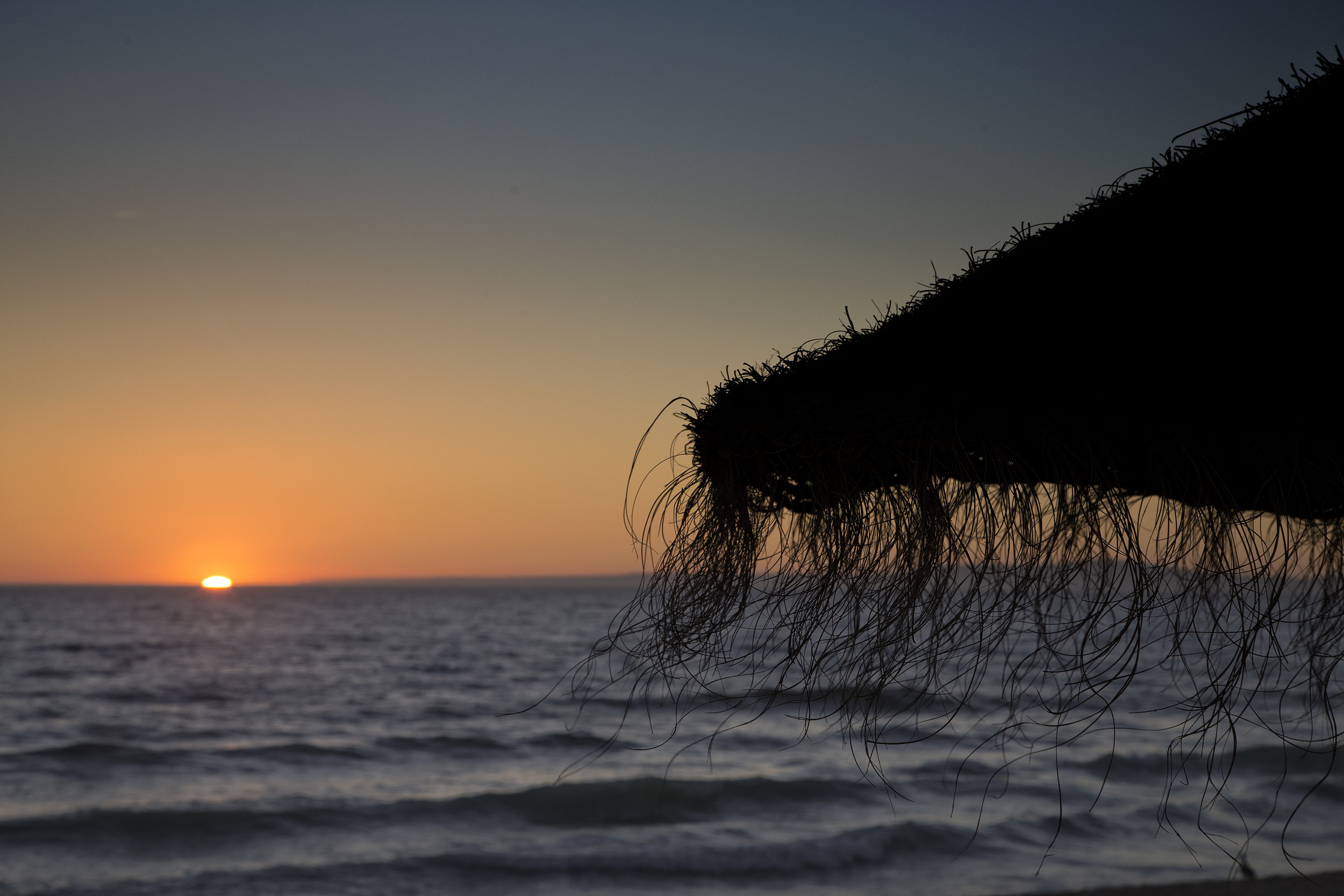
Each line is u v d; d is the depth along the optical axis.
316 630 55.47
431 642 46.41
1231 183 1.67
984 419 1.66
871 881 8.33
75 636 47.09
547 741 15.22
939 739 13.69
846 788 11.60
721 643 2.11
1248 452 1.49
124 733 16.31
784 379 1.97
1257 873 8.18
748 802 11.09
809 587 2.01
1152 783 11.40
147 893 7.93
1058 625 1.78
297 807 10.61
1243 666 1.66
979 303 1.84
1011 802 10.83
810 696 1.99
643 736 14.88
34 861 8.73
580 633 55.59
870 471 1.86
